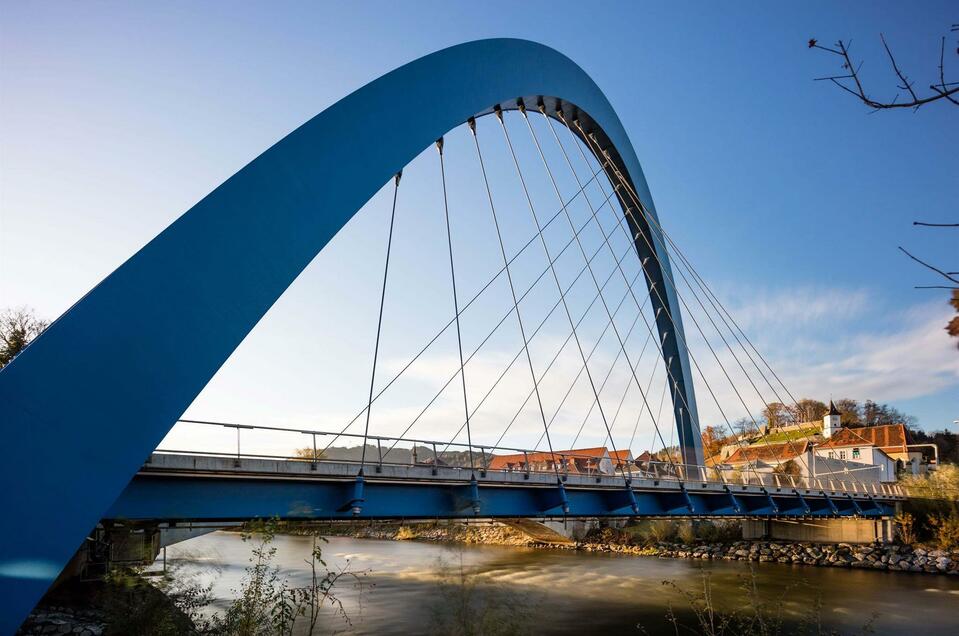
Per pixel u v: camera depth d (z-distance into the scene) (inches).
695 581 1249.4
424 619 884.6
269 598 413.1
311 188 527.5
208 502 531.2
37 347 345.1
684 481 1051.3
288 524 589.9
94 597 639.1
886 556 1471.5
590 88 1214.9
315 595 410.6
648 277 1565.0
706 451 3769.7
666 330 1545.3
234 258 452.8
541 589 1155.3
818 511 1386.6
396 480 639.1
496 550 1872.5
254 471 545.0
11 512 322.0
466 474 708.7
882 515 1581.0
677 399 1518.2
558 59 1087.0
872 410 4101.9
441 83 743.1
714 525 1851.6
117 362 373.7
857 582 1247.5
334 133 566.3
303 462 577.0
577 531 1968.5
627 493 917.8
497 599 784.3
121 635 494.9
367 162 596.1
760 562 1552.7
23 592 318.7
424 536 2202.3
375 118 620.7
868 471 2044.8
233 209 461.4
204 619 585.6
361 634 810.2
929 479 1683.1
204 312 423.8
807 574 1355.8
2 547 316.8
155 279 403.2
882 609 1000.9
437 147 745.0
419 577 1251.8
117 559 641.0
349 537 2374.5
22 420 332.5
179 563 665.6
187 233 428.5
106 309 376.2
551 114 1161.4
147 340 390.0
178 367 401.1
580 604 1048.2
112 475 360.5
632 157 1475.1
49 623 596.1
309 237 515.2
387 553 1726.1
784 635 836.0
